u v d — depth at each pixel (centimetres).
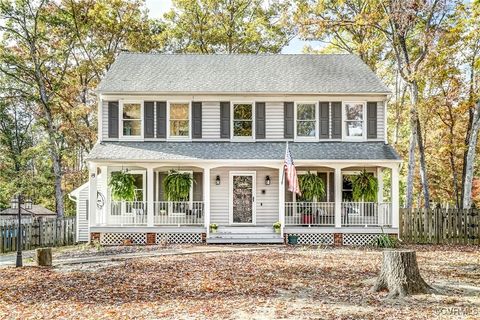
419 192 3597
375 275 1301
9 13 3012
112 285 1188
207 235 2128
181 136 2306
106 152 2170
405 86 3200
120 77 2361
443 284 1174
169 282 1216
